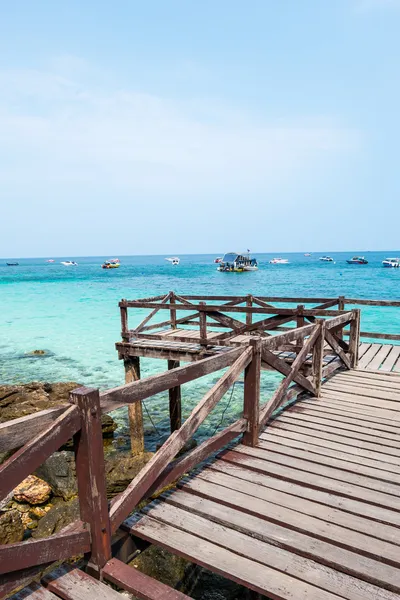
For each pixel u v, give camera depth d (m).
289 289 53.25
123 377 15.77
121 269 125.19
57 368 17.09
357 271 96.31
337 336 8.04
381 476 3.68
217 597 4.52
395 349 9.78
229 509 3.18
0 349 20.73
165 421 11.29
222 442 3.94
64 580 2.44
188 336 9.75
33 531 6.11
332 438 4.57
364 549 2.67
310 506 3.21
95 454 2.38
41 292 50.94
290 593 2.35
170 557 4.98
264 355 4.38
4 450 1.91
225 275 85.81
